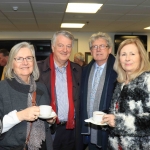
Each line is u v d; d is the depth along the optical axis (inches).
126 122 55.9
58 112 79.5
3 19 217.5
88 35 310.2
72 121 81.6
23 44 58.7
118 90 63.7
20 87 57.2
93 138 80.6
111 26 260.8
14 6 168.9
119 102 60.3
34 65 63.2
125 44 61.6
